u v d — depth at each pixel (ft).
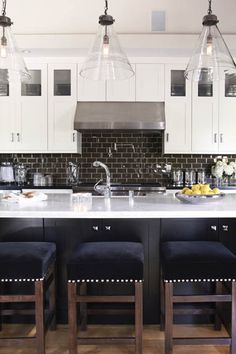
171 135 14.16
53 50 12.97
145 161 15.21
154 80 14.06
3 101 14.20
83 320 7.50
